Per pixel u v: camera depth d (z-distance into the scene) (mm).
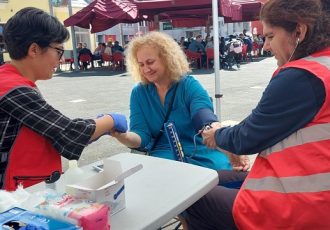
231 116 7082
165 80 2600
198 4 8281
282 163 1454
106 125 1830
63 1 27625
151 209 1323
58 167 1828
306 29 1479
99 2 14625
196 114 2471
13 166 1705
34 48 1777
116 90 11797
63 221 1081
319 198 1375
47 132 1658
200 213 1836
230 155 2221
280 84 1434
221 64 17531
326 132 1395
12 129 1695
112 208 1282
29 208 1188
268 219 1463
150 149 2645
